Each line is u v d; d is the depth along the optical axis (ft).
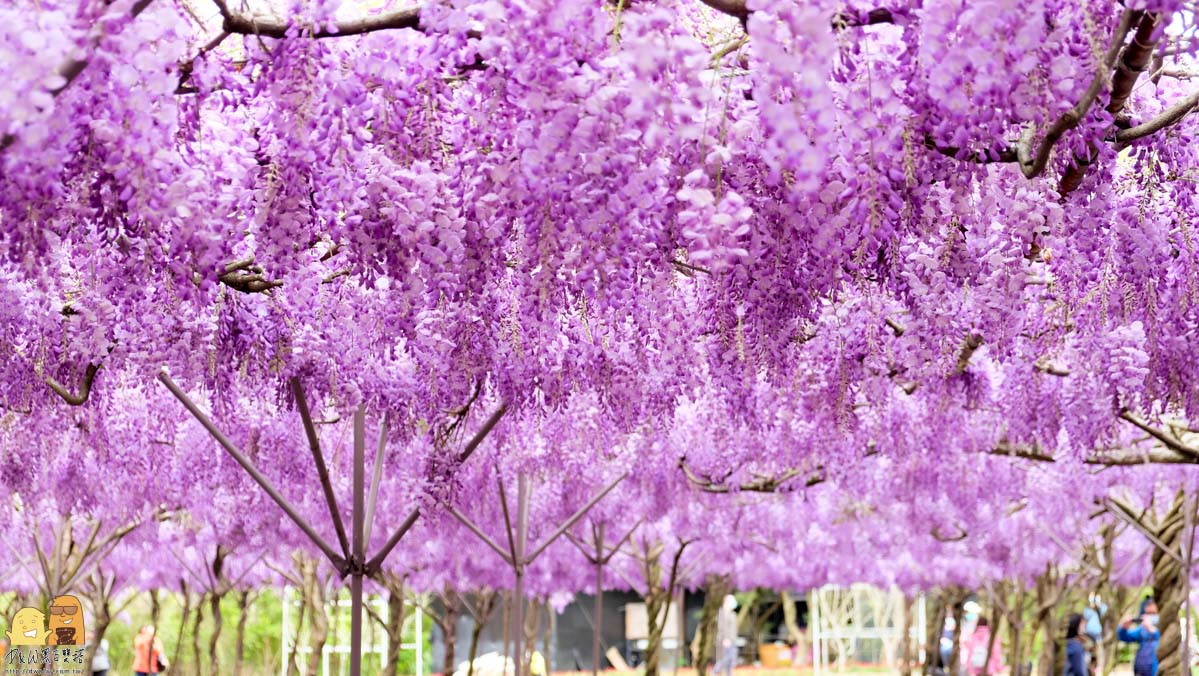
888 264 12.47
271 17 9.91
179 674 66.64
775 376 14.08
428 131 10.89
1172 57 11.89
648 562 58.29
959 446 30.68
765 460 30.68
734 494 41.09
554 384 18.34
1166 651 33.94
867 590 121.70
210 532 45.65
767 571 69.62
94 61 8.54
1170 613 34.14
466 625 103.91
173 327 15.90
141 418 28.35
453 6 9.59
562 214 10.31
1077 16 9.37
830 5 8.48
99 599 53.98
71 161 9.84
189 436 30.27
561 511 41.06
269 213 11.07
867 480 36.60
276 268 11.26
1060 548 55.31
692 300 15.93
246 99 10.50
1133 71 9.58
